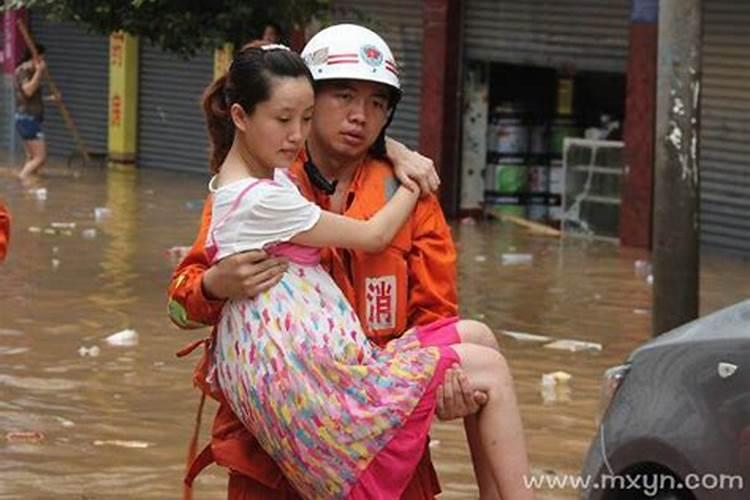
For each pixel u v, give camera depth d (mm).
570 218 24641
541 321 16891
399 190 6184
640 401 7410
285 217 5848
